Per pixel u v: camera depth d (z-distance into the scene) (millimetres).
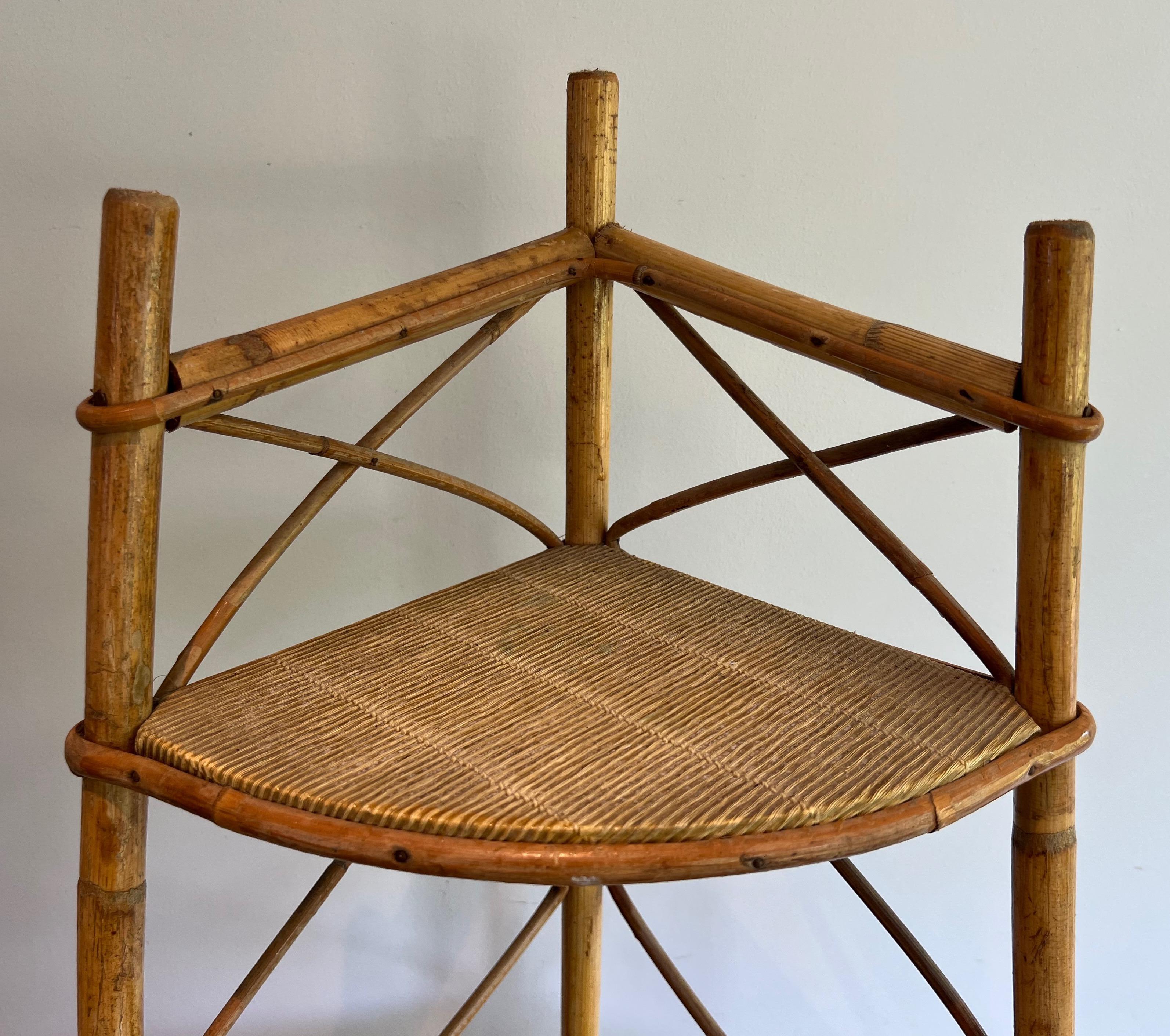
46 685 964
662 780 513
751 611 701
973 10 839
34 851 1003
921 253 883
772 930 1044
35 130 854
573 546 798
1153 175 857
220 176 872
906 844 1011
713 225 886
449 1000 1070
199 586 954
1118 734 972
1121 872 1004
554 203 890
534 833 473
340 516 954
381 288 899
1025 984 620
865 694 597
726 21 851
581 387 775
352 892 1038
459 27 854
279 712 567
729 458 945
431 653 635
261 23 847
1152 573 936
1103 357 893
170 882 1021
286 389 915
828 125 865
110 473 520
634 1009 1066
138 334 503
